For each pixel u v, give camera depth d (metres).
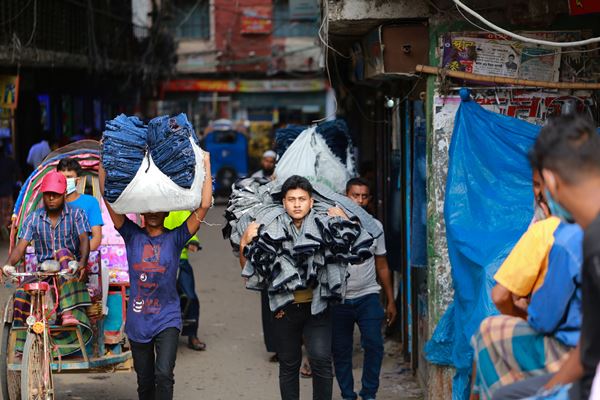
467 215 5.60
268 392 7.34
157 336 5.66
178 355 8.68
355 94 13.12
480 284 5.27
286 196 5.29
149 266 5.65
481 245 5.43
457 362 5.44
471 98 6.12
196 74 33.78
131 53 22.95
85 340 6.43
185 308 8.69
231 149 28.55
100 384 7.60
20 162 19.38
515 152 5.69
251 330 9.81
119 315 6.59
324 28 6.99
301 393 7.19
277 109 34.22
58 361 6.26
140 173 5.32
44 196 6.33
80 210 6.45
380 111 10.25
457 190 5.67
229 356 8.62
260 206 5.70
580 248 3.65
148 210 5.48
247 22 33.41
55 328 6.24
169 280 5.68
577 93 6.11
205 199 5.67
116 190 5.36
